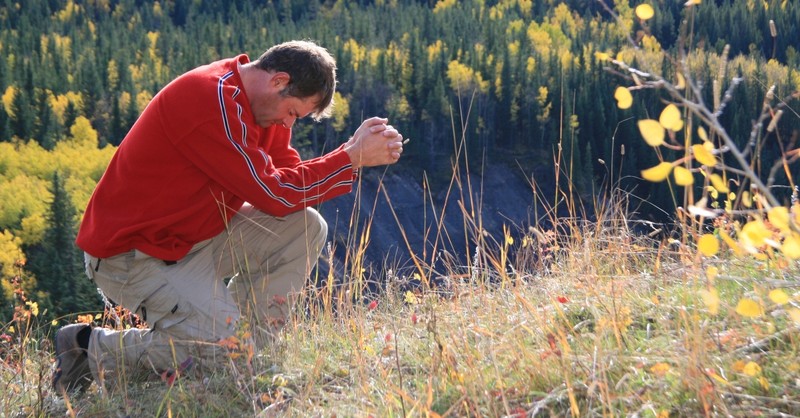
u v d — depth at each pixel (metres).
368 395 2.80
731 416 2.16
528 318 3.14
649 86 1.79
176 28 122.25
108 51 96.75
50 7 120.56
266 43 98.38
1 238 41.28
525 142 75.06
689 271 3.17
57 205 39.66
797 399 2.23
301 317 3.79
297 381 3.17
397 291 3.86
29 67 84.19
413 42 86.06
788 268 2.91
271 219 3.63
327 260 3.83
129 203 3.37
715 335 2.64
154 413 3.01
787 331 2.49
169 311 3.36
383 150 3.61
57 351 3.38
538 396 2.53
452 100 75.44
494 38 98.12
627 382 2.47
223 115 3.28
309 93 3.43
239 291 3.72
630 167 36.59
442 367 2.77
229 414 2.90
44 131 76.38
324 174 3.53
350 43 89.88
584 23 112.88
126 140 3.41
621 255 3.63
